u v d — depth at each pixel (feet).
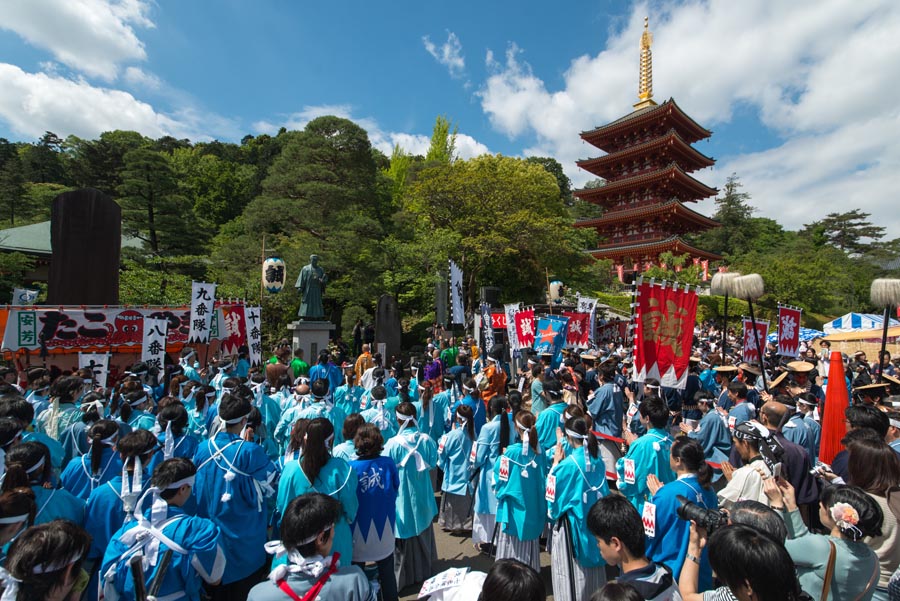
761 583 6.64
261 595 8.09
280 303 71.20
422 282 88.74
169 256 90.94
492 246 102.06
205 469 12.82
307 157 86.02
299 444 13.47
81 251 42.06
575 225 162.40
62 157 167.02
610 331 75.25
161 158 90.68
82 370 25.94
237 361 38.65
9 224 123.75
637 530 8.50
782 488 10.37
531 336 42.88
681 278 123.85
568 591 13.51
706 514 8.96
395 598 14.02
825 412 19.85
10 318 33.65
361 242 81.46
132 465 11.59
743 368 27.48
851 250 207.10
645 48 167.84
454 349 51.16
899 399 19.66
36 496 10.93
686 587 9.05
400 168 170.81
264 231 83.87
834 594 8.74
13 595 7.04
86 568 11.27
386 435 21.65
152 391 28.14
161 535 9.43
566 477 13.94
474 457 19.20
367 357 40.78
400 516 16.17
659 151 147.33
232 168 185.16
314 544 8.43
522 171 130.82
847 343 71.41
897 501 10.27
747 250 208.85
